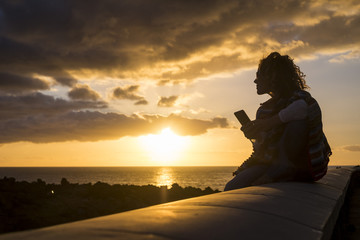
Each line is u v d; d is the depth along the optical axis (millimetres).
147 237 718
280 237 946
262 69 3102
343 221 3566
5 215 1926
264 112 3117
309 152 2807
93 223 819
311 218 1273
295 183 2477
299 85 3152
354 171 8359
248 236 880
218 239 807
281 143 2869
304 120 2787
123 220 869
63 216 2125
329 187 2686
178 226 842
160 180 115375
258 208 1213
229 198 1367
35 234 683
